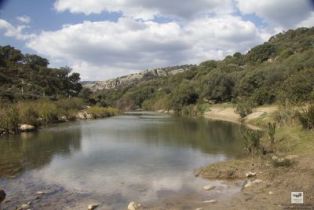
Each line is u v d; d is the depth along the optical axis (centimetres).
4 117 4228
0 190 1512
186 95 10850
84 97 12369
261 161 2030
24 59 13362
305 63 8469
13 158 2484
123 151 2762
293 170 1705
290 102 3719
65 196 1534
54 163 2295
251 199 1336
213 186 1603
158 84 19288
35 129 4625
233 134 3825
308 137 2456
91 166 2183
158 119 7219
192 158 2392
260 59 15625
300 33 18438
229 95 10012
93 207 1359
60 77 12912
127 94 18400
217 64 17675
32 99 8056
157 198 1465
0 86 9081
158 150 2783
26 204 1412
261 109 5897
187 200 1419
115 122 6241
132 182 1761
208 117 7644
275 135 2870
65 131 4434
